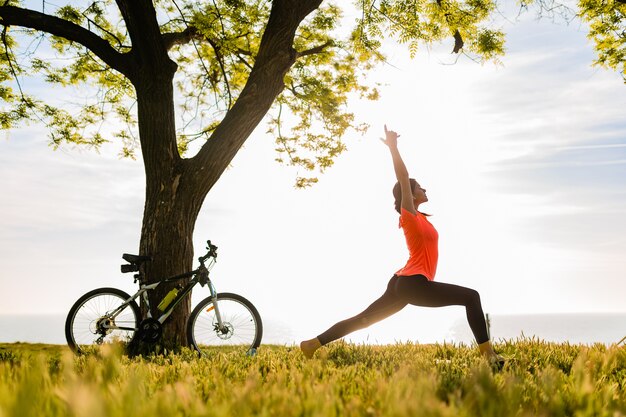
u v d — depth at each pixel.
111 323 7.30
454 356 5.81
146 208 8.42
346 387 2.66
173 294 7.54
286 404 1.91
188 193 8.45
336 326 5.32
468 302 4.86
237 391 2.11
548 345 6.51
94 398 1.38
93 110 13.06
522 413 2.04
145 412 1.60
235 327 7.21
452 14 10.92
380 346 7.36
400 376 2.54
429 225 5.04
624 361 4.55
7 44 11.90
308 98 13.01
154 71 8.51
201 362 4.23
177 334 7.75
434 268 5.02
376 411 1.90
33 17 8.84
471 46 11.65
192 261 8.42
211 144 8.66
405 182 5.02
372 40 11.47
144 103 8.53
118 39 11.55
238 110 8.75
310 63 13.09
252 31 12.22
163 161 8.44
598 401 2.34
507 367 4.14
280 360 5.04
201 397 2.42
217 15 11.01
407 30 11.12
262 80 8.84
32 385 1.79
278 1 8.98
